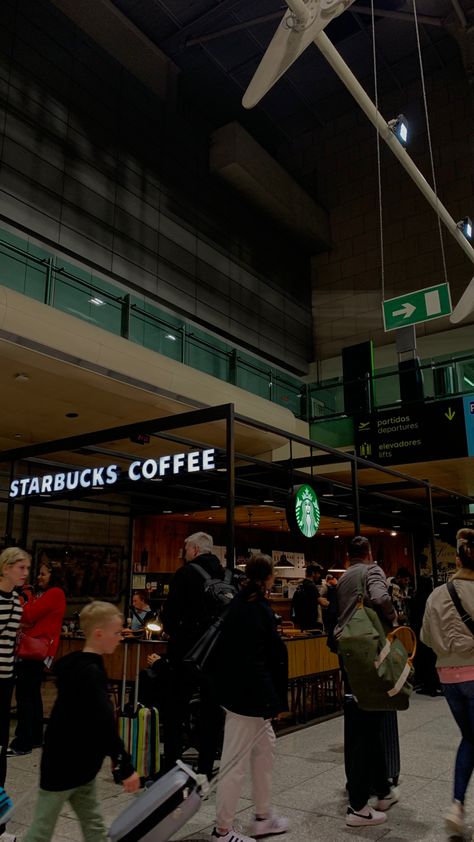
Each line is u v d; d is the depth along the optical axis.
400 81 22.36
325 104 23.38
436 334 20.02
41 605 5.53
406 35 20.34
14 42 13.92
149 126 17.62
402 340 17.41
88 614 2.70
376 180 22.75
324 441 15.68
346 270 22.91
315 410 16.16
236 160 19.27
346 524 17.27
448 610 3.47
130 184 16.47
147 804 2.41
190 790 2.47
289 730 6.24
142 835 2.36
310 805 3.96
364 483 15.95
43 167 13.94
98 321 11.18
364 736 3.63
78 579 13.56
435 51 21.09
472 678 3.38
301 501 7.00
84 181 14.99
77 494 7.94
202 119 20.59
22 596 5.70
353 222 23.05
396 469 14.60
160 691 4.54
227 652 3.49
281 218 21.72
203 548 4.69
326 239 23.27
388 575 20.53
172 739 4.39
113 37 16.66
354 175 23.30
